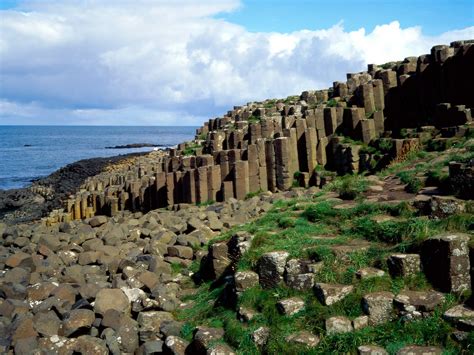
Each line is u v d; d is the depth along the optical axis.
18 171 99.44
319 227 15.97
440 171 18.22
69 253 20.84
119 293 15.17
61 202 48.03
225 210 26.20
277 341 11.60
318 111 33.00
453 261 11.34
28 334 13.84
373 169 28.69
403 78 33.91
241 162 30.53
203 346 12.51
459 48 31.12
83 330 14.32
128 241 22.61
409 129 29.91
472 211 13.48
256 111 43.62
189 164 34.19
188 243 20.48
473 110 27.50
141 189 34.41
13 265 18.70
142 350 13.33
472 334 9.99
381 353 10.44
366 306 11.58
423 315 11.04
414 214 14.80
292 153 31.58
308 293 12.73
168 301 15.21
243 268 14.18
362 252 13.12
